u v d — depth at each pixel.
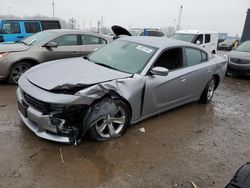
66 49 7.29
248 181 2.20
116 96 3.75
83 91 3.38
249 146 4.20
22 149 3.46
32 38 7.29
